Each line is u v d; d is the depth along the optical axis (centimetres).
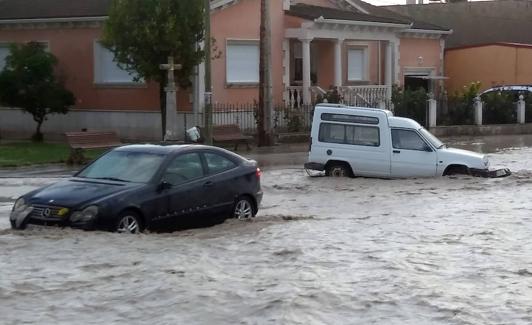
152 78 2966
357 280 841
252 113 3412
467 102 4006
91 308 738
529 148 3164
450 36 5675
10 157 2703
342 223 1300
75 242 1069
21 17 3538
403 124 2086
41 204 1193
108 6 3397
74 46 3500
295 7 3834
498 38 5541
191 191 1288
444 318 700
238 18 3428
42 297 779
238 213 1384
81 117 3519
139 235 1145
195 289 796
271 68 3441
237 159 1403
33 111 3256
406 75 4438
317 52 3994
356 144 2112
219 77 3362
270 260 960
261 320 688
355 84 4138
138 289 804
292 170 2367
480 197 1680
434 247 1052
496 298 769
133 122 3394
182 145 1355
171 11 2862
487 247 1051
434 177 2061
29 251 1016
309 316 699
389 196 1748
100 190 1208
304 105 3553
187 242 1098
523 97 4188
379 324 681
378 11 4556
